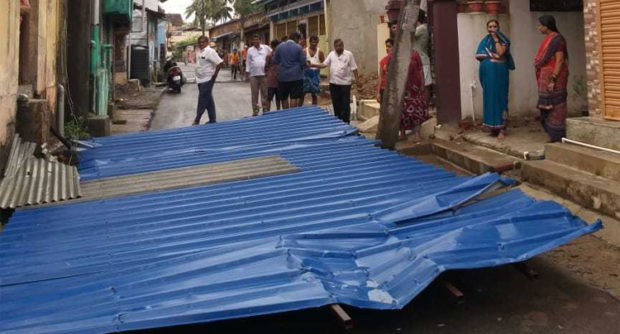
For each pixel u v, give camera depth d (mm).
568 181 5891
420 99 8703
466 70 9008
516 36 8977
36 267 3916
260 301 3150
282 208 5098
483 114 8289
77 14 11062
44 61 8984
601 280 4234
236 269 3639
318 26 23422
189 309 3082
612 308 3807
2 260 4086
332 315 3508
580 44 9047
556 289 4098
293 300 3152
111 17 17047
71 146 8500
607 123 6266
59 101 9562
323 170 6430
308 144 7922
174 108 16766
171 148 8203
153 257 3988
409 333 3533
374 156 7031
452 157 7914
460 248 3717
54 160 7301
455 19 8906
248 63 11953
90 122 11078
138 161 7551
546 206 4387
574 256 4695
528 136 7941
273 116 9820
